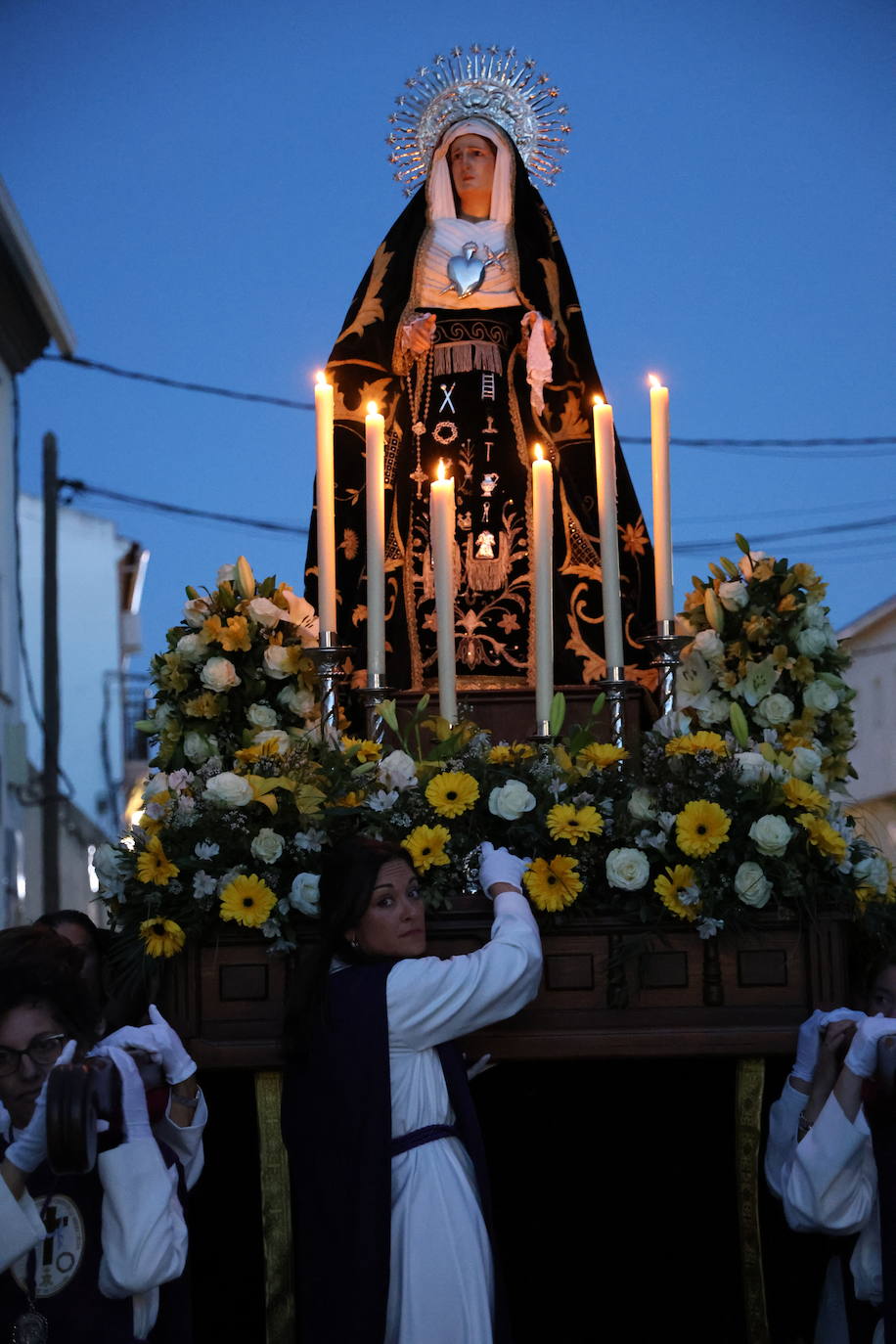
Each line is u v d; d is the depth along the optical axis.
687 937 3.65
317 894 3.58
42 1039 2.88
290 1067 3.39
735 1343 4.29
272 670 4.30
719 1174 4.35
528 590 5.02
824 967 3.64
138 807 4.11
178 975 3.68
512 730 4.51
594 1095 4.39
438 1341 3.14
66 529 26.45
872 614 17.98
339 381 5.07
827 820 3.69
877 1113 3.27
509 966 3.30
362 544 4.98
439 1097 3.32
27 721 25.42
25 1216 2.76
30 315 15.27
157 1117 3.10
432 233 5.25
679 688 4.32
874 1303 3.44
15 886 16.03
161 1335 3.05
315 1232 3.28
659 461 4.08
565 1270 4.39
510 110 5.47
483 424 5.10
